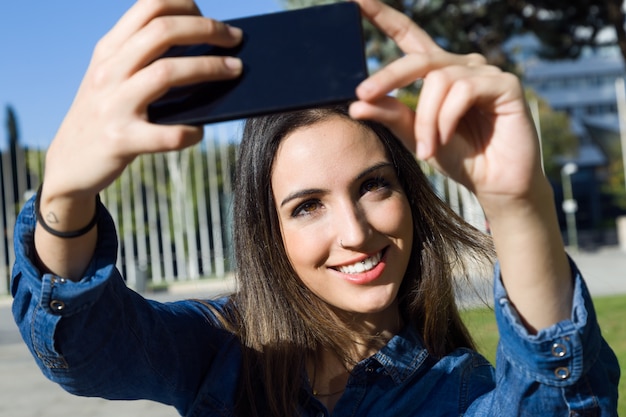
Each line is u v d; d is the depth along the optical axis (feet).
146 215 74.08
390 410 5.32
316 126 5.07
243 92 3.45
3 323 41.45
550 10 48.88
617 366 4.26
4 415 19.11
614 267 60.59
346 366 5.57
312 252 5.07
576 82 185.57
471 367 5.60
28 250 3.96
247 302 5.69
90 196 3.62
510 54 53.52
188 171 70.74
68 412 19.35
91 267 3.96
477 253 6.07
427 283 5.72
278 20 3.51
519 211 3.66
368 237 4.94
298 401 5.45
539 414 3.95
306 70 3.44
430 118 3.34
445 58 3.48
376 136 5.14
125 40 3.46
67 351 4.19
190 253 64.69
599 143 159.53
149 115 3.45
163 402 5.29
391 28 3.64
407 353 5.41
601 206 175.01
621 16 46.65
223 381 5.46
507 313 3.83
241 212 5.70
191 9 3.52
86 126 3.41
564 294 3.84
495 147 3.56
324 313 5.54
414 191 5.74
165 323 5.26
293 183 5.07
